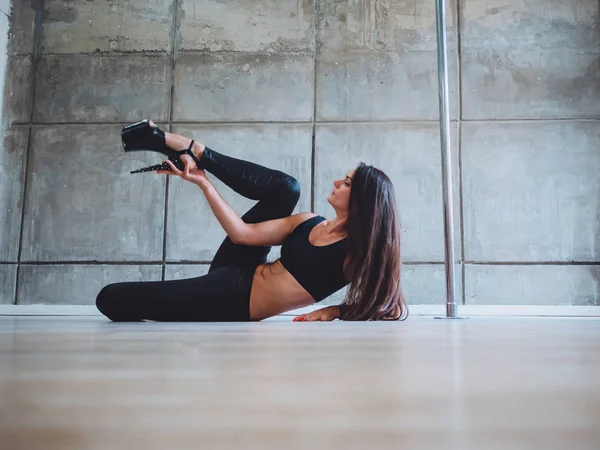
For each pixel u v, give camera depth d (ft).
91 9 13.38
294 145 12.89
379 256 6.67
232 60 13.16
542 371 0.77
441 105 6.91
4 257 12.72
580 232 12.41
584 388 0.57
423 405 0.45
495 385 0.61
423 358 1.01
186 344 1.50
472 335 2.23
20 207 12.86
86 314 12.19
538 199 12.51
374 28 13.12
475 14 13.07
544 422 0.37
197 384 0.59
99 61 13.25
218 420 0.38
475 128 12.75
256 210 7.38
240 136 12.96
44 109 13.14
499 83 12.85
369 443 0.31
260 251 7.22
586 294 12.24
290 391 0.54
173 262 12.62
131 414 0.40
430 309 11.95
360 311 6.63
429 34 13.08
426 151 12.73
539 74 12.85
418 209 12.56
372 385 0.60
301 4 13.24
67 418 0.38
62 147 13.03
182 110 13.09
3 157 13.00
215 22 13.26
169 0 13.34
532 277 12.32
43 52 13.29
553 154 12.62
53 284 12.62
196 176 7.06
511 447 0.30
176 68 13.19
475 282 12.34
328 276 6.77
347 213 6.85
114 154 12.97
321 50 13.12
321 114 12.95
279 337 2.05
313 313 6.70
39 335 2.07
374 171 6.85
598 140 12.64
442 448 0.30
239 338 1.95
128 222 12.76
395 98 12.92
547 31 12.96
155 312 6.59
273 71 13.10
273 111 13.00
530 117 12.74
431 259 12.42
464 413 0.41
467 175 12.63
